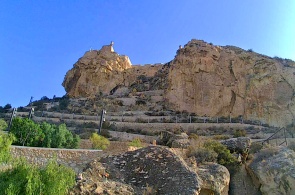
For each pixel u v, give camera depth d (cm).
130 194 1580
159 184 1666
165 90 6316
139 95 6594
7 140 1628
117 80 7325
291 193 2153
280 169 2256
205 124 4669
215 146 2598
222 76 5650
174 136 3303
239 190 2380
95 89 7112
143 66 8044
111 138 3766
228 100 5328
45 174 1403
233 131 4319
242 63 5619
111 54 7788
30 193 1306
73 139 2752
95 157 2052
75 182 1540
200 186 1623
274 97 5059
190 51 6181
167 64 7738
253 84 5250
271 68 5325
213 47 6122
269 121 4838
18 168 1448
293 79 5128
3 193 1302
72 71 7675
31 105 6450
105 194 1534
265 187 2267
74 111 5706
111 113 5566
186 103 5650
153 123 4831
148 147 1898
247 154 2672
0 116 5112
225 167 2275
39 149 2008
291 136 3531
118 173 1755
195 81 5781
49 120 5056
